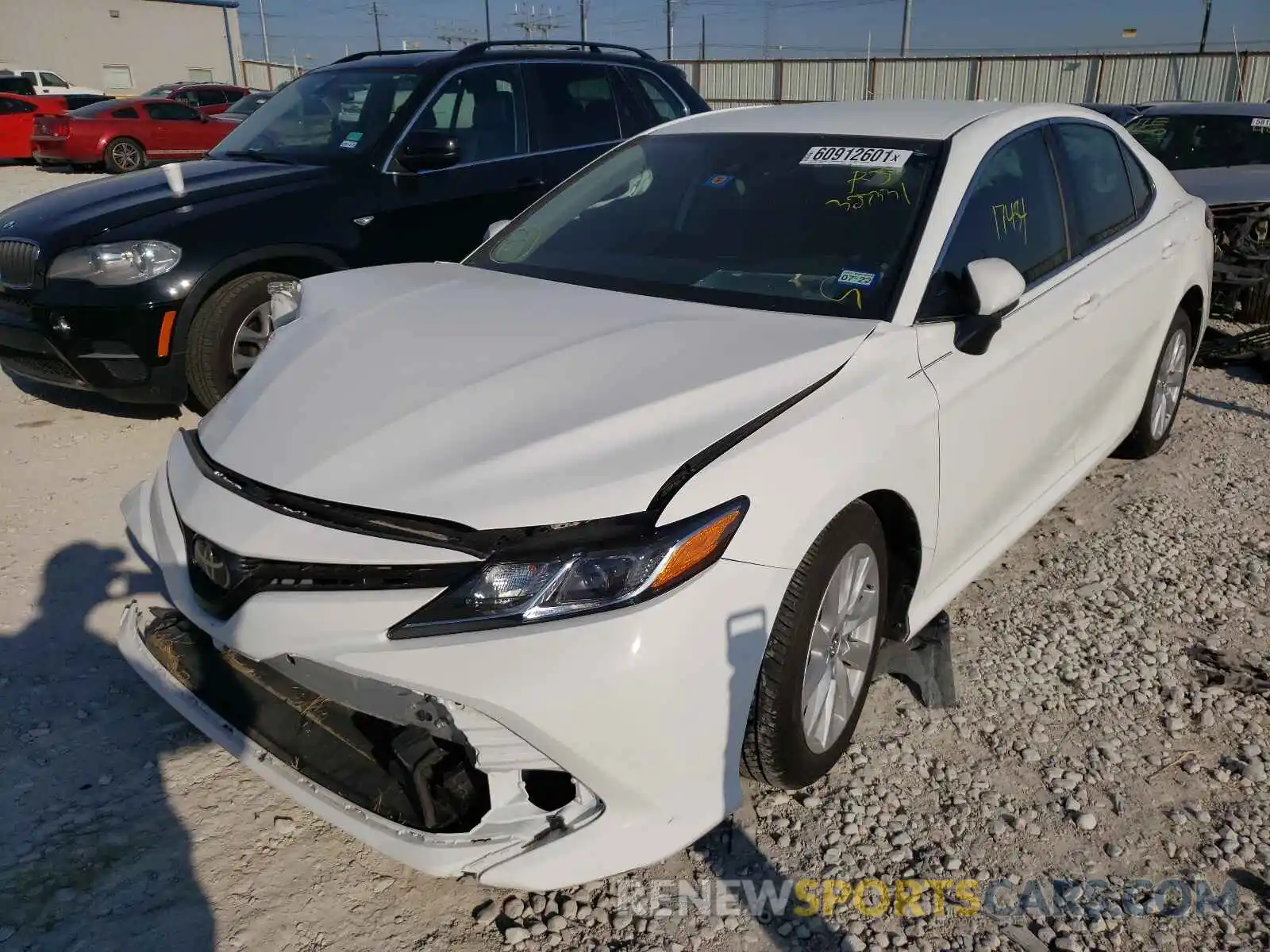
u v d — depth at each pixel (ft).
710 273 9.98
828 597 8.09
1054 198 11.71
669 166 11.67
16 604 11.56
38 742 9.29
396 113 18.30
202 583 7.65
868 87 132.77
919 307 9.14
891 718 9.75
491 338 8.75
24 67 143.43
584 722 6.54
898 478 8.41
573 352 8.32
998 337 9.90
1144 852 8.20
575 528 6.70
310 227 16.76
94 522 13.60
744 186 10.89
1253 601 12.00
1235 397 19.66
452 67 19.16
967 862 8.07
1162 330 14.46
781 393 7.82
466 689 6.46
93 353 15.57
